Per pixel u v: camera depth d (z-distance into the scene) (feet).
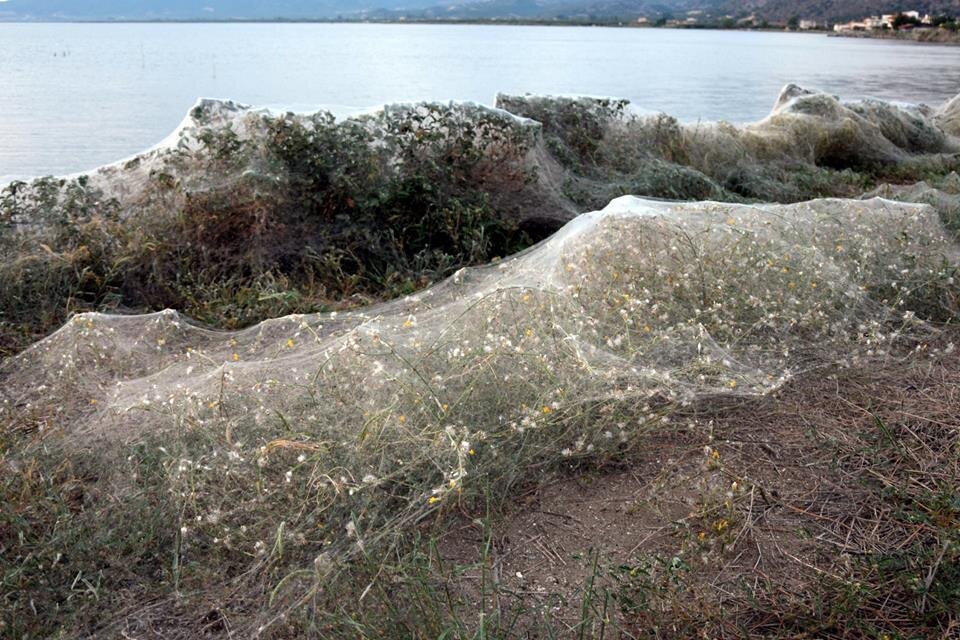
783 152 32.19
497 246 20.25
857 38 368.27
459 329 12.53
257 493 9.15
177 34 305.12
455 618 7.55
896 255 17.16
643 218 16.37
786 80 88.74
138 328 14.79
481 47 189.57
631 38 318.86
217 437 10.08
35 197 17.92
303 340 14.06
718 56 157.17
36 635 7.84
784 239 16.69
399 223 19.63
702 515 9.46
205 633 7.94
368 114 20.68
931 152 37.73
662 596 8.02
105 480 10.06
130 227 18.02
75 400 12.35
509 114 21.63
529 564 8.95
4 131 40.60
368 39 257.96
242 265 18.29
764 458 10.91
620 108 27.81
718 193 25.25
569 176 24.26
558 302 13.09
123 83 72.13
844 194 28.50
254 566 8.58
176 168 19.20
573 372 11.40
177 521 9.17
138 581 8.64
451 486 8.76
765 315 14.10
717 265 15.21
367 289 17.93
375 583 8.00
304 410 10.67
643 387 11.63
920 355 14.05
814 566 8.85
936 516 9.30
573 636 7.85
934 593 8.09
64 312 15.99
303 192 19.13
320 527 8.90
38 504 9.41
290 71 92.32
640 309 13.65
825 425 11.64
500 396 11.09
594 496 10.20
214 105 20.40
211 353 13.91
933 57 162.81
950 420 11.65
